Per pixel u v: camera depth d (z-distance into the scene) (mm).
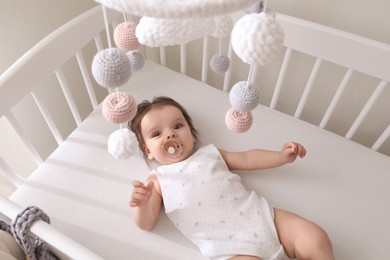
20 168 1279
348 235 822
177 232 822
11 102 765
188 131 947
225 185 851
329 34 839
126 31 584
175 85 1120
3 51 946
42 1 971
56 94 1156
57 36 812
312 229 757
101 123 1004
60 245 549
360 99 1068
